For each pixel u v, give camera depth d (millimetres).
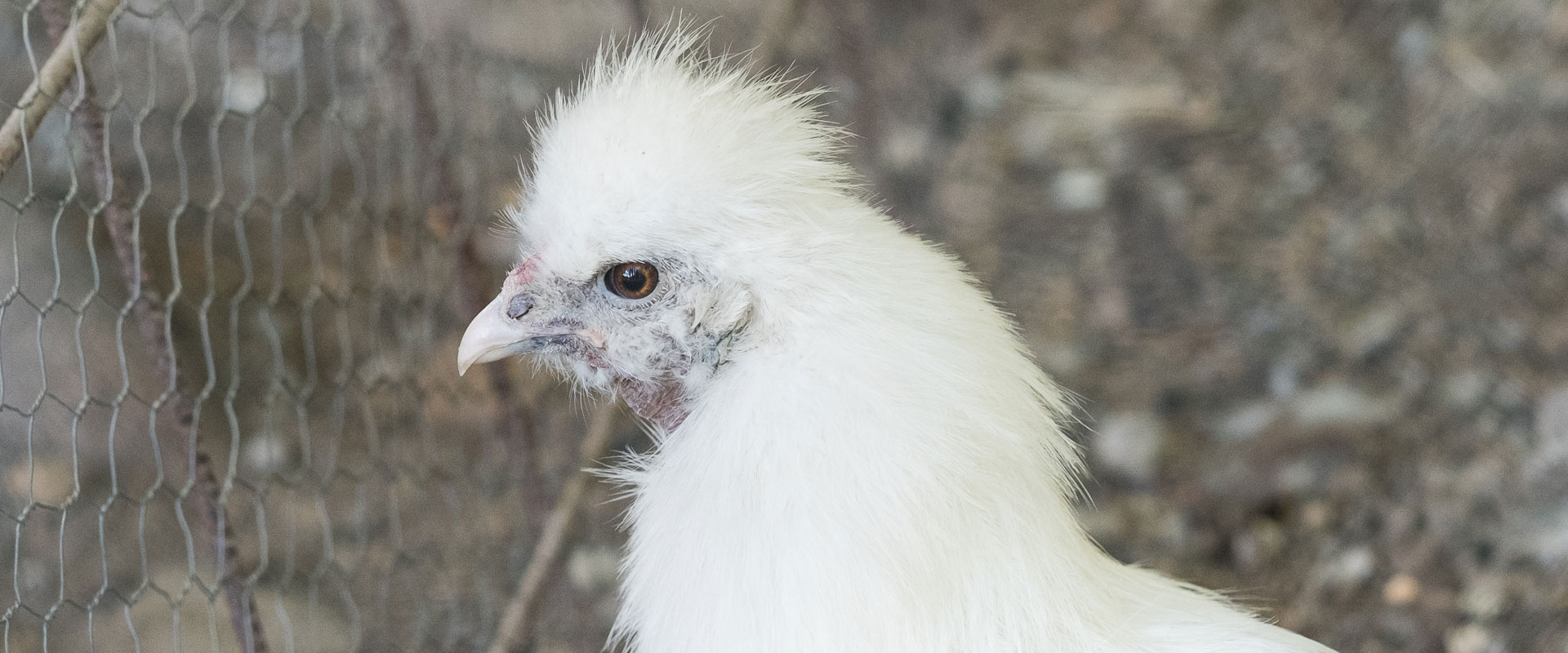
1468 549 6133
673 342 3006
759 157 2906
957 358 2793
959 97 9102
